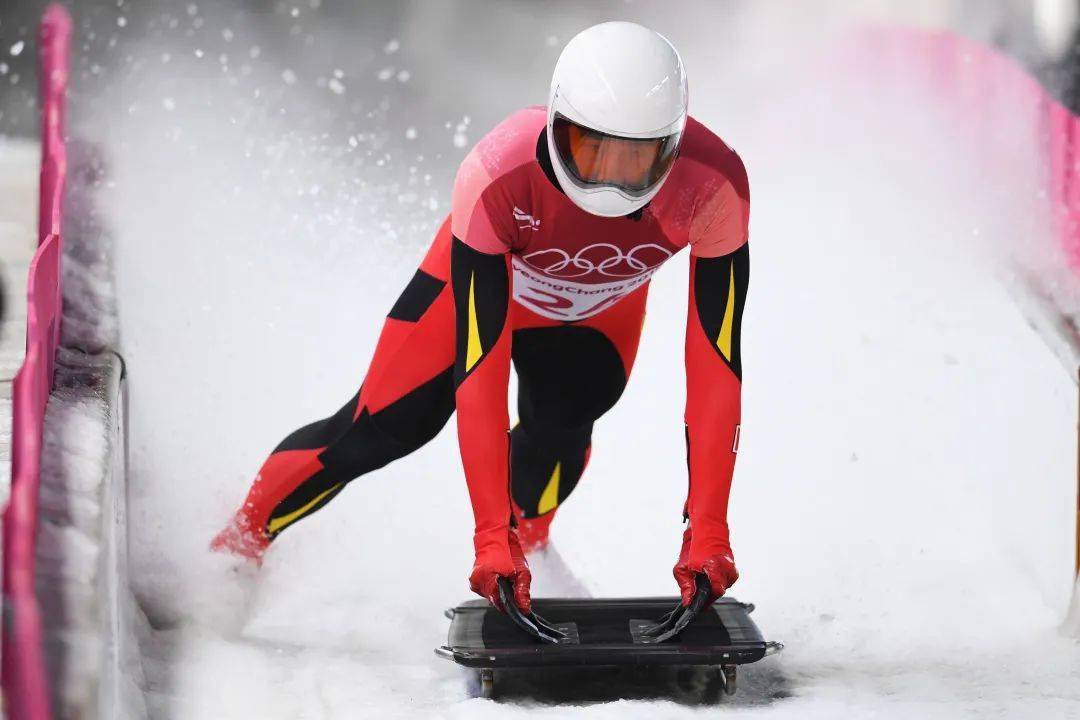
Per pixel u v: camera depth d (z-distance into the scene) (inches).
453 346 552.7
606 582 680.4
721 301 504.7
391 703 473.1
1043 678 508.7
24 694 295.9
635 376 919.7
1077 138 880.9
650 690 492.4
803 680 508.7
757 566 677.9
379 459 578.6
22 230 1002.7
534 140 485.7
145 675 482.6
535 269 524.4
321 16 1878.7
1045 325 831.7
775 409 849.5
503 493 487.2
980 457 778.8
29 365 390.3
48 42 1112.8
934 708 458.6
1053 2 1058.1
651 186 466.9
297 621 570.6
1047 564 671.1
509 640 484.1
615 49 455.8
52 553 380.2
